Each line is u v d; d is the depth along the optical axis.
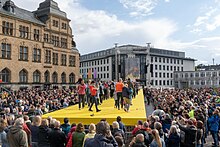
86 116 14.11
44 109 20.08
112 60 109.69
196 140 10.62
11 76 48.47
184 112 13.19
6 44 47.81
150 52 107.25
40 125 8.98
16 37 49.84
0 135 8.61
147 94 39.66
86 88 19.91
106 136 6.42
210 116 15.62
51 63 59.38
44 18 61.47
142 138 7.12
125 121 13.22
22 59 51.12
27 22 52.84
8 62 48.00
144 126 9.39
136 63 73.44
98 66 120.62
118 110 17.41
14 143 7.29
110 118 13.47
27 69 52.25
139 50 105.00
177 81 114.19
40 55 56.00
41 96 27.89
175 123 10.59
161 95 30.38
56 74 62.00
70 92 39.09
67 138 8.77
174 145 9.59
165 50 114.75
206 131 16.48
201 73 107.81
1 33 46.56
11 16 48.88
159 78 109.50
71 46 68.12
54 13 61.91
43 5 62.53
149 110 30.95
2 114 12.91
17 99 24.69
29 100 24.30
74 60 68.75
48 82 58.09
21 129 7.48
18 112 17.02
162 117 12.45
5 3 50.00
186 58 121.38
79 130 8.29
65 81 65.00
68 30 66.69
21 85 50.41
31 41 53.44
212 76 104.75
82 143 8.09
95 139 6.07
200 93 33.75
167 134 10.46
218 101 22.95
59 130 8.77
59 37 63.78
